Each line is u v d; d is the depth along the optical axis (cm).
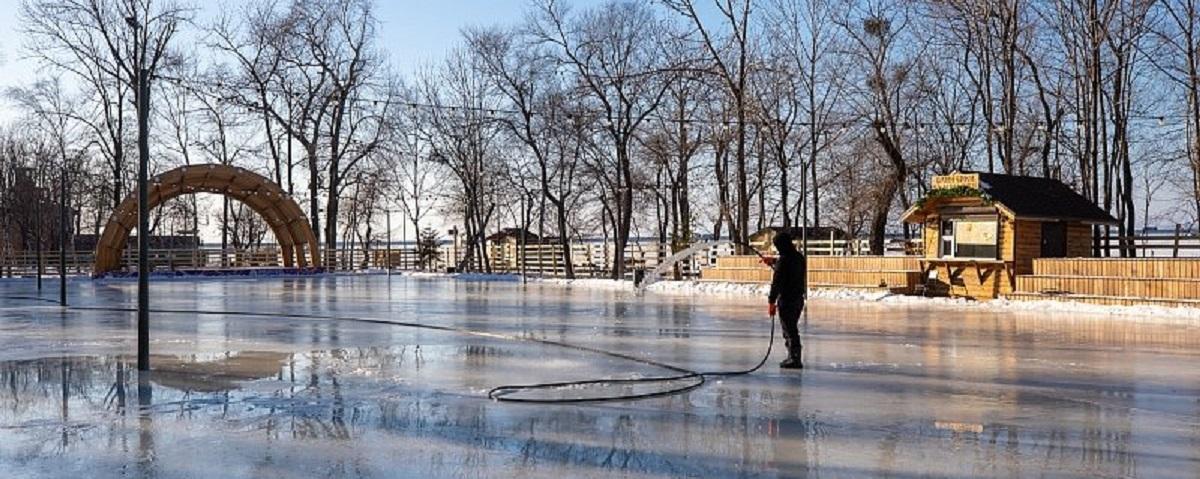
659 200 5381
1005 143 3141
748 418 768
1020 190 2462
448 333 1508
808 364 1111
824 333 1524
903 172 3444
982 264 2438
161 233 6831
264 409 805
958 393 895
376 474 589
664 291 3117
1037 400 856
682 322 1748
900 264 2683
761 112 3706
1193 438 693
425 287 3462
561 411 798
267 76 5044
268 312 2022
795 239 4031
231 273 4597
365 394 884
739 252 3750
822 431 716
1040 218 2377
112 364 1105
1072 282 2239
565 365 1100
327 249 5278
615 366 1093
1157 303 2061
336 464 614
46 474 590
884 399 860
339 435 702
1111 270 2155
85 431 716
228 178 4331
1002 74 3388
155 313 2000
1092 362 1136
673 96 4456
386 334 1490
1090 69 3050
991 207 2430
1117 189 3347
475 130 5206
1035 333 1534
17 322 1755
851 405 828
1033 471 595
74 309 2156
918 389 919
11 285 3669
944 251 2561
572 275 4619
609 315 1936
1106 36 2958
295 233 4781
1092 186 2998
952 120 4025
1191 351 1264
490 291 3128
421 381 970
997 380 981
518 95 4606
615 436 699
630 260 4825
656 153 4556
